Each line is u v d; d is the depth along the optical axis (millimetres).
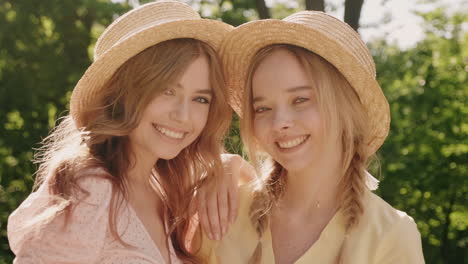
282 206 2441
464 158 11039
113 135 2340
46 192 2201
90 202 2150
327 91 2230
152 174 2703
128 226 2287
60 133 2545
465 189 11141
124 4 10078
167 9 2416
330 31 2287
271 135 2279
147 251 2297
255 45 2367
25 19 10234
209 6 10430
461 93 11117
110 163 2365
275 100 2256
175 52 2305
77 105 2404
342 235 2264
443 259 11961
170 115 2314
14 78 10281
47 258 2068
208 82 2391
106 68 2320
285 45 2275
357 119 2328
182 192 2637
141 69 2305
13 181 10555
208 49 2379
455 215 11516
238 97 2600
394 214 2271
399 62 11805
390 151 11070
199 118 2391
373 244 2197
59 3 10266
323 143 2244
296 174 2381
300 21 2336
